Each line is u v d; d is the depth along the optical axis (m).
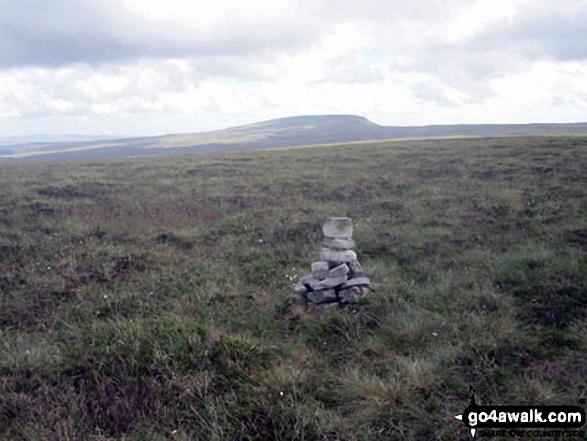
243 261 9.38
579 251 8.27
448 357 4.93
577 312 6.04
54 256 8.99
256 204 15.30
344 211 13.71
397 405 4.16
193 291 7.40
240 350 4.98
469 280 7.46
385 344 5.49
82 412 4.04
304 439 3.75
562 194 13.85
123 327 5.41
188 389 4.27
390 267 8.56
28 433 3.71
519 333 5.47
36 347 5.30
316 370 4.96
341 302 6.63
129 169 26.39
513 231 10.59
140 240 10.59
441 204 13.97
